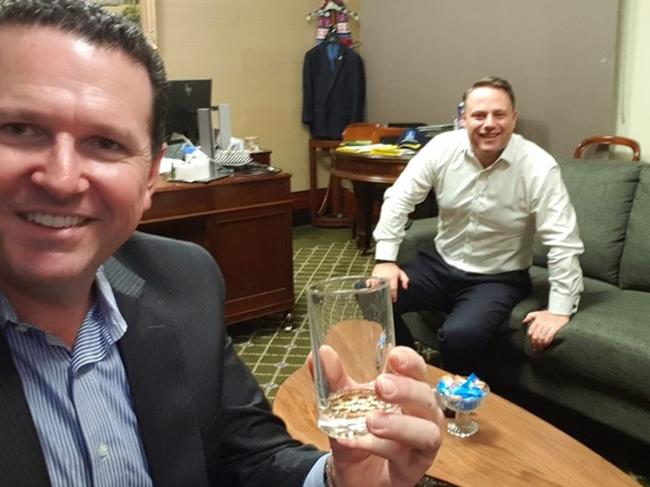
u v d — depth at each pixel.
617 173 2.63
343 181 5.69
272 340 3.12
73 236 0.63
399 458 0.66
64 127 0.60
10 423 0.65
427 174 2.54
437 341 2.55
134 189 0.66
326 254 4.69
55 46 0.59
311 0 5.57
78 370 0.72
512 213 2.38
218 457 0.89
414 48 5.10
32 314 0.69
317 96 5.58
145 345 0.78
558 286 2.22
